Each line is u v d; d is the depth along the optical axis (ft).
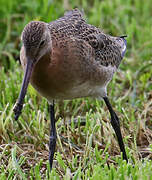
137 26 62.23
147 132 46.52
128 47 60.39
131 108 49.75
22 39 37.27
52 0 63.87
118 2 66.59
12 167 39.68
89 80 40.52
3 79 51.85
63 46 38.91
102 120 46.01
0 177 38.19
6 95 49.52
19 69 55.11
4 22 63.05
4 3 64.23
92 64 40.42
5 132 44.98
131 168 38.37
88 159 41.68
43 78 38.78
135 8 66.69
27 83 36.76
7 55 59.00
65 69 38.63
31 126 45.70
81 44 39.96
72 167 40.60
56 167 40.91
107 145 42.24
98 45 42.04
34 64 37.27
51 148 41.39
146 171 37.24
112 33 61.31
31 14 62.59
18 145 44.60
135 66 57.57
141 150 44.47
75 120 47.75
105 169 38.17
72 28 41.22
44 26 37.52
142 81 53.26
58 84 39.06
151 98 51.42
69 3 66.23
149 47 59.00
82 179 39.22
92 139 44.55
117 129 43.45
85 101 49.93
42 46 37.22
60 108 48.75
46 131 46.14
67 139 45.21
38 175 38.29
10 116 45.44
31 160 42.42
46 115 48.19
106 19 64.34
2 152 41.88
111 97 50.93
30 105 48.75
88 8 67.21
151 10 68.28
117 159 40.34
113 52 44.62
